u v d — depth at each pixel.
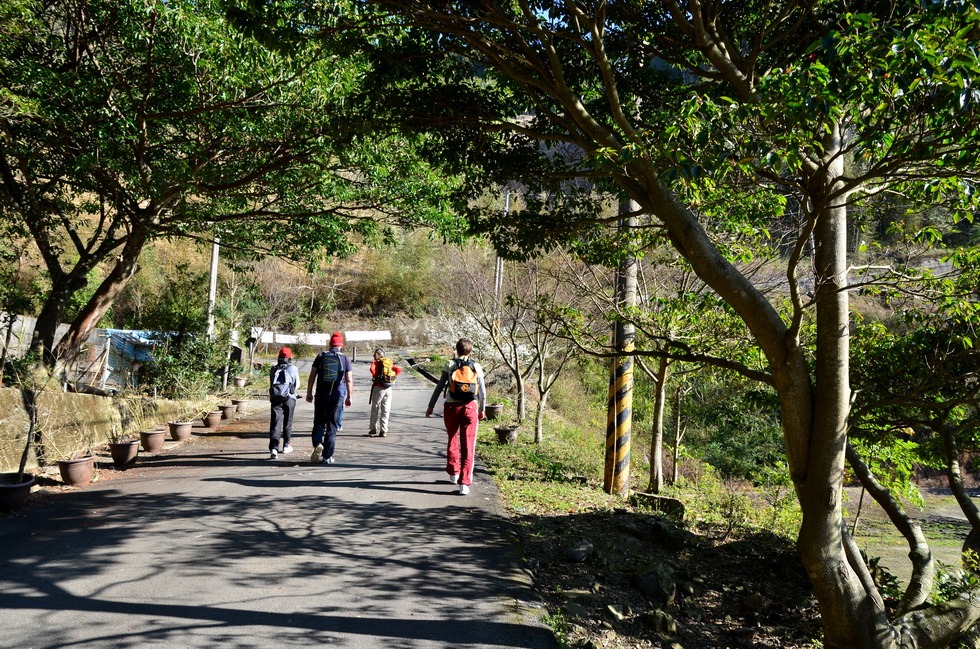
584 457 11.05
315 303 39.03
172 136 11.54
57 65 10.38
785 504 9.00
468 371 7.53
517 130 5.60
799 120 3.28
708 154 3.49
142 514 6.28
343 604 4.32
